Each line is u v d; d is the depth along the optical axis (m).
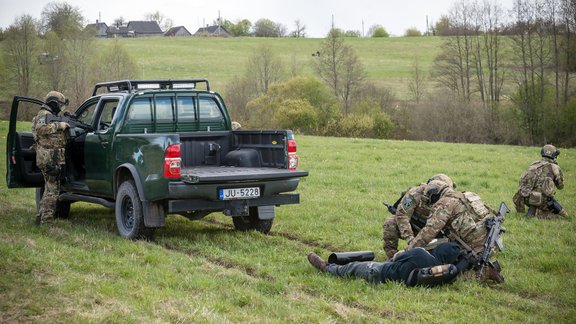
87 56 64.00
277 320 5.62
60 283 6.46
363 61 97.19
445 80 61.12
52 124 10.28
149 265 7.55
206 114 10.62
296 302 6.27
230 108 57.03
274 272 7.45
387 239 7.96
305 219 11.15
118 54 64.31
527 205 11.34
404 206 7.48
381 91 59.66
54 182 10.48
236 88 58.44
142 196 9.07
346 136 52.47
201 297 6.24
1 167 19.88
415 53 102.88
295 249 8.89
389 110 56.50
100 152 10.12
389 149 25.61
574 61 52.03
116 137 9.75
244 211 9.20
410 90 67.12
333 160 21.52
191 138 10.06
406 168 19.08
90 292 6.19
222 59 96.31
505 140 48.84
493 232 7.05
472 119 48.94
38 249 8.05
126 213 9.61
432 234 7.02
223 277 7.13
